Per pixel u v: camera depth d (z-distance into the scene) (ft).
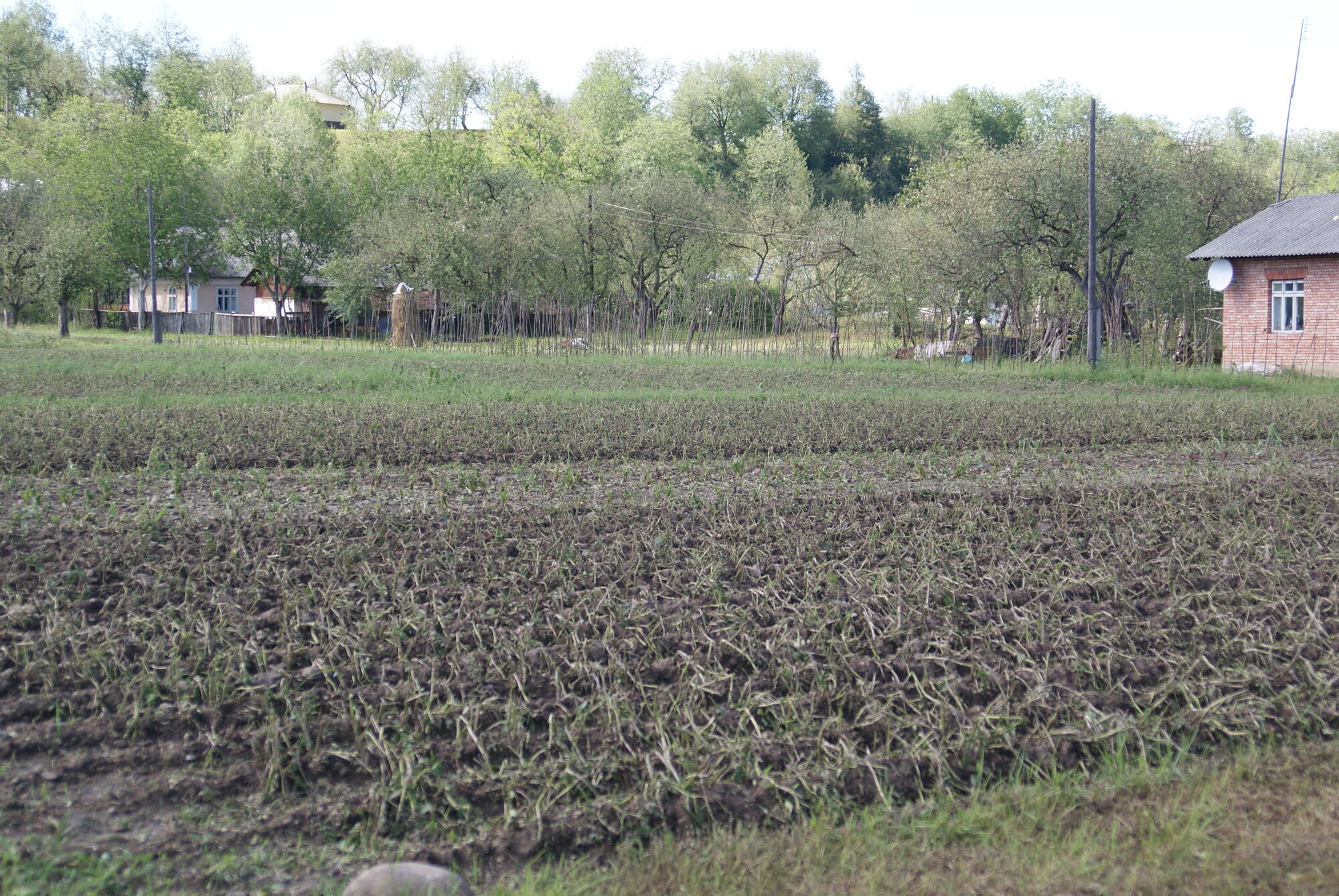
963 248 113.80
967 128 284.20
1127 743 19.13
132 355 111.75
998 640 23.25
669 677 21.61
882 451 52.75
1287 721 19.86
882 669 21.72
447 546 30.83
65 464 45.09
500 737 18.65
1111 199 111.55
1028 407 68.95
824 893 14.51
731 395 73.36
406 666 21.33
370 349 136.15
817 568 28.35
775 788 17.25
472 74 249.34
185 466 45.50
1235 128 290.35
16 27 258.57
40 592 26.18
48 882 14.42
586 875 15.15
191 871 14.99
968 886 14.73
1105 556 31.14
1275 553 31.09
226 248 197.06
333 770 17.87
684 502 38.58
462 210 159.53
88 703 19.85
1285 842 15.64
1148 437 58.03
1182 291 122.01
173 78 261.85
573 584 27.22
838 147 301.22
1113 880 14.73
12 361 99.04
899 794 17.46
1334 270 99.30
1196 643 23.21
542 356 119.24
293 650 22.08
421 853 15.58
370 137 224.94
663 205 152.05
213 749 18.10
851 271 125.59
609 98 270.46
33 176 181.27
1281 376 95.55
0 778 17.30
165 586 26.48
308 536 32.58
